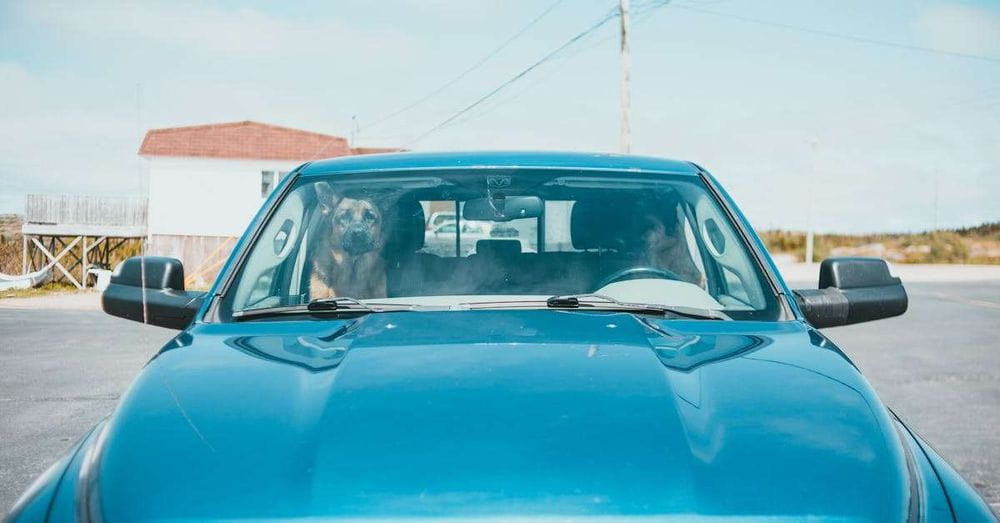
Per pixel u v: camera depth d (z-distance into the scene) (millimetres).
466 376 2250
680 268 3332
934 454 2373
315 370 2398
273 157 34562
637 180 3582
